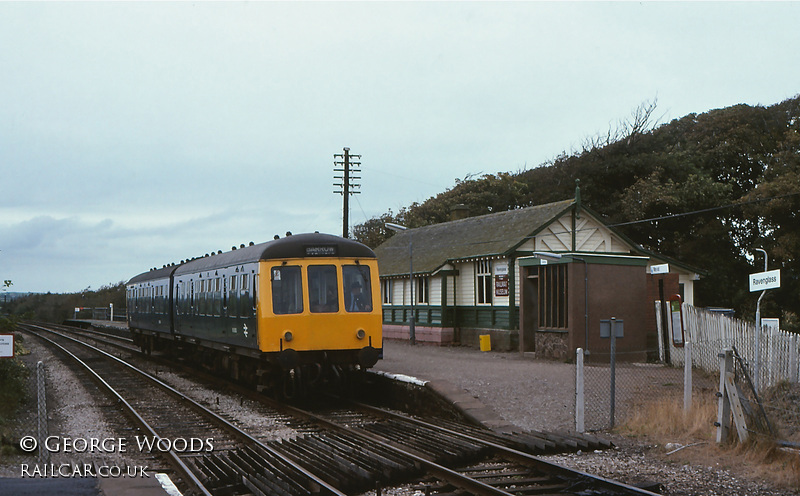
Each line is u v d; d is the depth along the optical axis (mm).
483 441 9969
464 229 31594
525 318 23062
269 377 15469
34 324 65812
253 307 15078
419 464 8836
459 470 8828
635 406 12273
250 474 8586
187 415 13648
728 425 9656
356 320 14883
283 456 9523
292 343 14523
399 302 31953
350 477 8328
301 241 14984
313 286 14797
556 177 44406
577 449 9875
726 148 38719
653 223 36250
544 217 26156
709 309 22031
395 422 12203
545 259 21297
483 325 26516
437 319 28578
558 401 13148
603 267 20328
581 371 10914
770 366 14234
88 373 21359
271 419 13258
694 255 35938
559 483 8172
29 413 14031
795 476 8078
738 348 15844
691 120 43281
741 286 36000
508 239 25984
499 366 17969
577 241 26219
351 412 14062
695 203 35625
